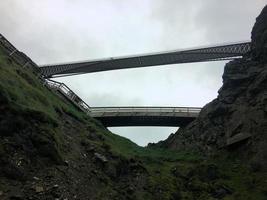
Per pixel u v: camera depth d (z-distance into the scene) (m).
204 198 34.03
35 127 28.77
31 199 23.17
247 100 47.44
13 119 27.58
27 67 49.28
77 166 29.64
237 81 50.78
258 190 35.94
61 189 25.47
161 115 54.56
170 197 32.97
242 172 39.53
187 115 54.25
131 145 46.44
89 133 39.19
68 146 31.83
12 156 25.38
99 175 30.50
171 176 37.81
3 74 35.50
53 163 27.64
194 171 38.84
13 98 31.72
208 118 49.94
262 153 40.28
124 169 33.91
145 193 32.12
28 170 25.42
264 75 47.53
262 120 43.31
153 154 45.25
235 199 34.31
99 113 55.03
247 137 42.81
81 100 54.69
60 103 44.59
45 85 48.56
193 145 48.16
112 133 47.72
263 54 51.00
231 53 60.19
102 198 27.67
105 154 34.06
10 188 23.28
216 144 45.53
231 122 46.28
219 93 52.62
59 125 34.41
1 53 43.66
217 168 39.44
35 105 34.75
